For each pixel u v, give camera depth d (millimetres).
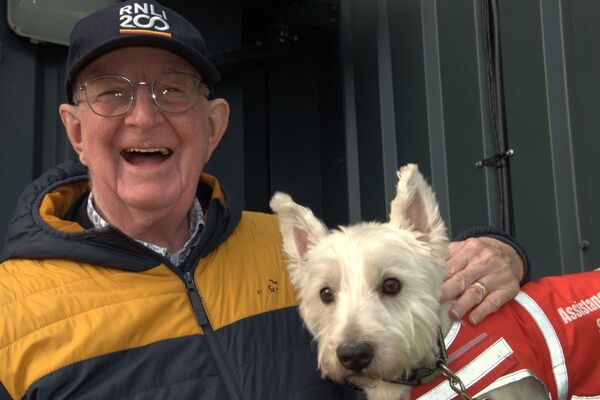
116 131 723
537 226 874
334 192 1416
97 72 717
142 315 667
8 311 632
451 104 1042
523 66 893
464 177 1009
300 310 756
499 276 714
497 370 658
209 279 723
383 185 1224
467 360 675
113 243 690
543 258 864
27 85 1163
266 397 687
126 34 692
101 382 630
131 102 718
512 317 701
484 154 951
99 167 730
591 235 801
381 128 1231
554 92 841
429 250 728
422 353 690
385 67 1230
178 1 1267
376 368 660
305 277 752
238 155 1337
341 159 1382
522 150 898
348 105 1359
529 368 661
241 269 754
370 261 699
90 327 644
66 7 1102
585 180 808
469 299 692
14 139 1150
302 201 1464
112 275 687
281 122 1461
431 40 1094
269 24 1375
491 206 939
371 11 1275
